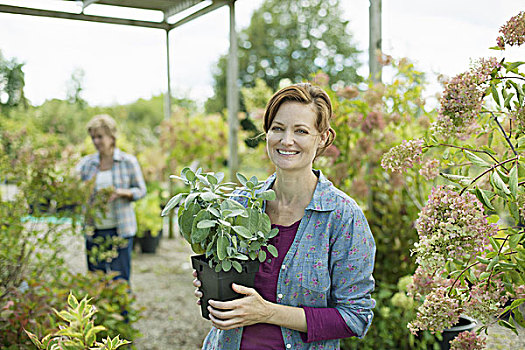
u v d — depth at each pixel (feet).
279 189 4.87
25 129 11.49
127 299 10.06
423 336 8.51
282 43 55.67
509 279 4.68
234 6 15.37
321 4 54.95
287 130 4.52
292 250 4.63
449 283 5.31
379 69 10.46
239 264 4.37
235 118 15.81
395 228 10.02
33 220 11.07
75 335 4.50
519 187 4.51
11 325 7.97
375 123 9.82
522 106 4.58
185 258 21.48
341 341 9.46
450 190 4.66
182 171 4.74
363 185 10.03
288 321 4.43
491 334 7.97
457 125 4.88
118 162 12.82
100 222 11.64
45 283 9.50
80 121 41.19
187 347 12.00
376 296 9.57
